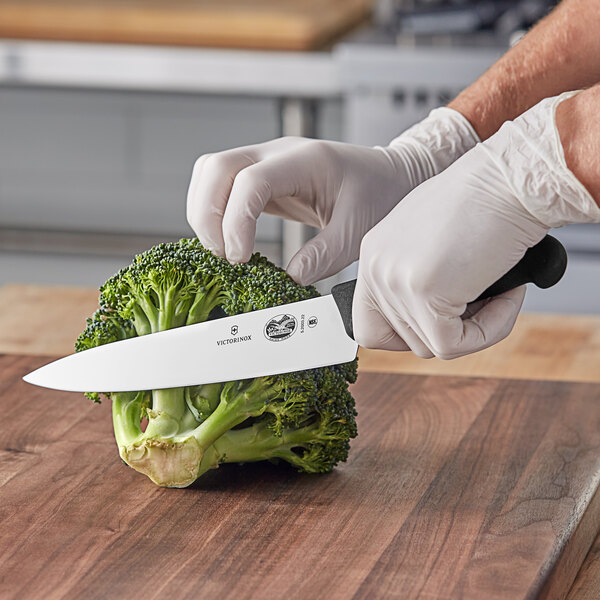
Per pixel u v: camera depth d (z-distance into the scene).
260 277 1.16
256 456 1.16
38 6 2.88
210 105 3.28
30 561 0.99
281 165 1.26
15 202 3.47
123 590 0.94
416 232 1.04
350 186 1.32
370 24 3.18
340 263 1.33
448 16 2.67
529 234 1.03
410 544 1.02
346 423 1.16
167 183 3.38
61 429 1.30
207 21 2.78
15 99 3.35
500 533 1.05
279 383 1.12
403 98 2.51
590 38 1.33
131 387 1.13
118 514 1.08
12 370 1.50
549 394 1.42
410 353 1.66
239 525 1.06
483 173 1.03
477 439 1.28
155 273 1.16
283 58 2.59
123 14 2.81
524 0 2.73
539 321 1.79
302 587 0.95
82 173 3.41
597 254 2.40
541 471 1.19
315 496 1.12
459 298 1.04
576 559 1.09
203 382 1.12
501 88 1.38
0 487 1.14
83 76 2.71
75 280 3.34
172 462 1.11
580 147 0.98
